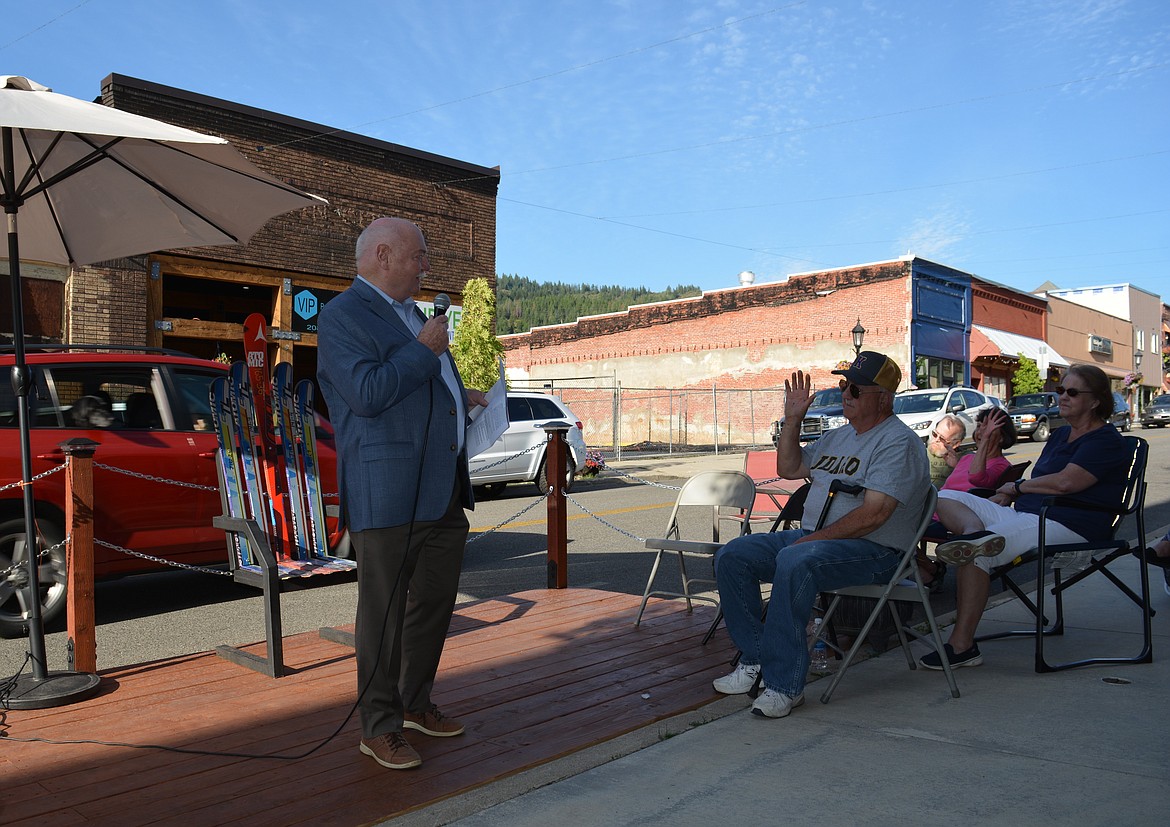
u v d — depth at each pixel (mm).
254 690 4262
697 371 35938
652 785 3135
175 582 7617
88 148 4535
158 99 14891
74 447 4379
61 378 6172
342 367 3137
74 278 13914
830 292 32875
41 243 5156
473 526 10992
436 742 3559
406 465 3262
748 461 8367
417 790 3096
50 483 5840
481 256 20031
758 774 3217
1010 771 3209
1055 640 5102
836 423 20984
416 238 3389
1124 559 7645
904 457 4078
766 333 34219
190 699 4129
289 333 16688
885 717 3834
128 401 6477
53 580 5902
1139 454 4723
